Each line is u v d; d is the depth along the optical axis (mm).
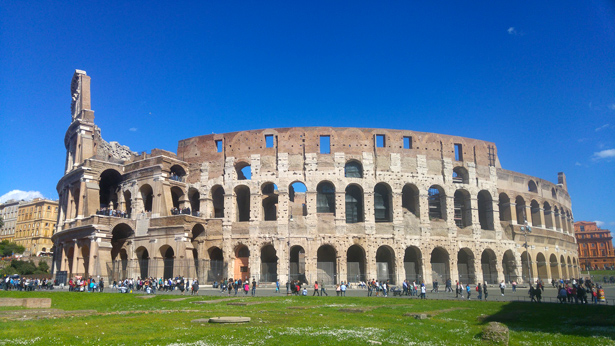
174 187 89062
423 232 86438
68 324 29453
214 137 91000
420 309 44188
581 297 52625
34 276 95688
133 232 86875
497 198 95250
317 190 90000
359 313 39969
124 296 57094
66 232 89812
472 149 95125
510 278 94250
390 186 86938
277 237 82500
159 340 24156
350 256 91188
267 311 39812
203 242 85125
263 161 87000
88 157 98062
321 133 87938
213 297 54469
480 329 31781
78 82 107438
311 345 24125
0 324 28594
